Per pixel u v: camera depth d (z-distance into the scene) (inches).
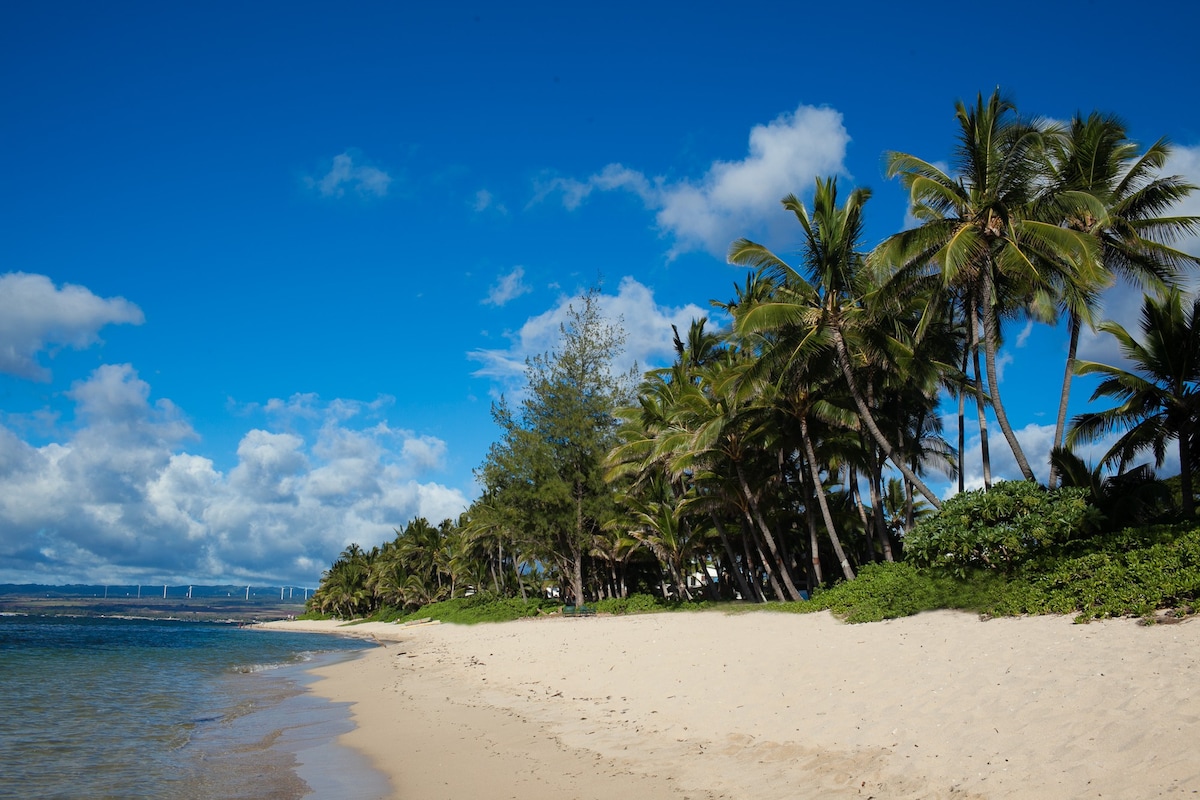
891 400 1165.7
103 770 456.4
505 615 2086.6
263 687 936.9
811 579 1496.1
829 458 1149.7
